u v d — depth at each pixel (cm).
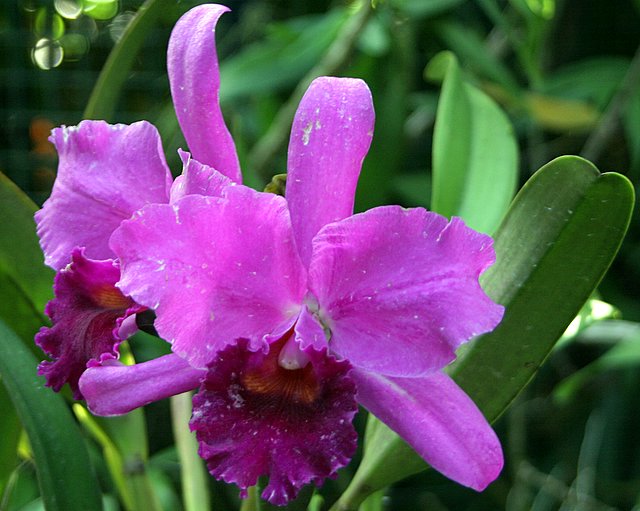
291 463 46
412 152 130
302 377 49
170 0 61
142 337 84
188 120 48
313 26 104
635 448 116
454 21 122
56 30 119
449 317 46
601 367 85
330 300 47
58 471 51
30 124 117
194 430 46
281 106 114
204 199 44
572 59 130
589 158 101
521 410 109
